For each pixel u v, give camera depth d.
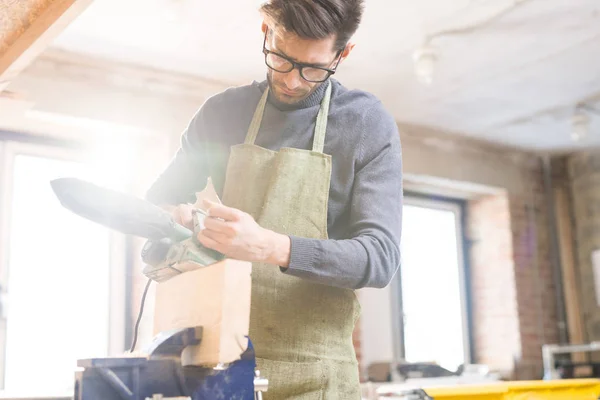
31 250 4.02
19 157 4.10
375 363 4.77
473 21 3.89
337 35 1.30
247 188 1.35
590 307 6.05
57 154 4.22
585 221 6.19
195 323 0.98
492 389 1.78
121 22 3.81
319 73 1.34
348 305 1.31
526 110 5.26
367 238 1.21
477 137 5.83
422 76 4.13
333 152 1.38
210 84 4.61
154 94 4.43
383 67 4.45
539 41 4.16
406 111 5.23
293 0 1.26
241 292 0.93
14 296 3.91
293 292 1.26
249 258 1.05
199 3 3.62
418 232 5.94
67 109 4.08
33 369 3.90
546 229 6.26
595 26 3.98
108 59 4.22
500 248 6.04
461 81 4.71
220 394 0.93
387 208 1.31
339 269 1.12
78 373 0.86
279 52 1.32
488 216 6.18
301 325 1.26
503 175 6.10
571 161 6.38
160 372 0.89
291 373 1.23
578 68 4.55
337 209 1.36
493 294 6.02
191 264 1.02
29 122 4.09
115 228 0.98
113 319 4.18
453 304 6.01
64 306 4.05
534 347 5.86
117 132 4.37
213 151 1.48
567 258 6.23
